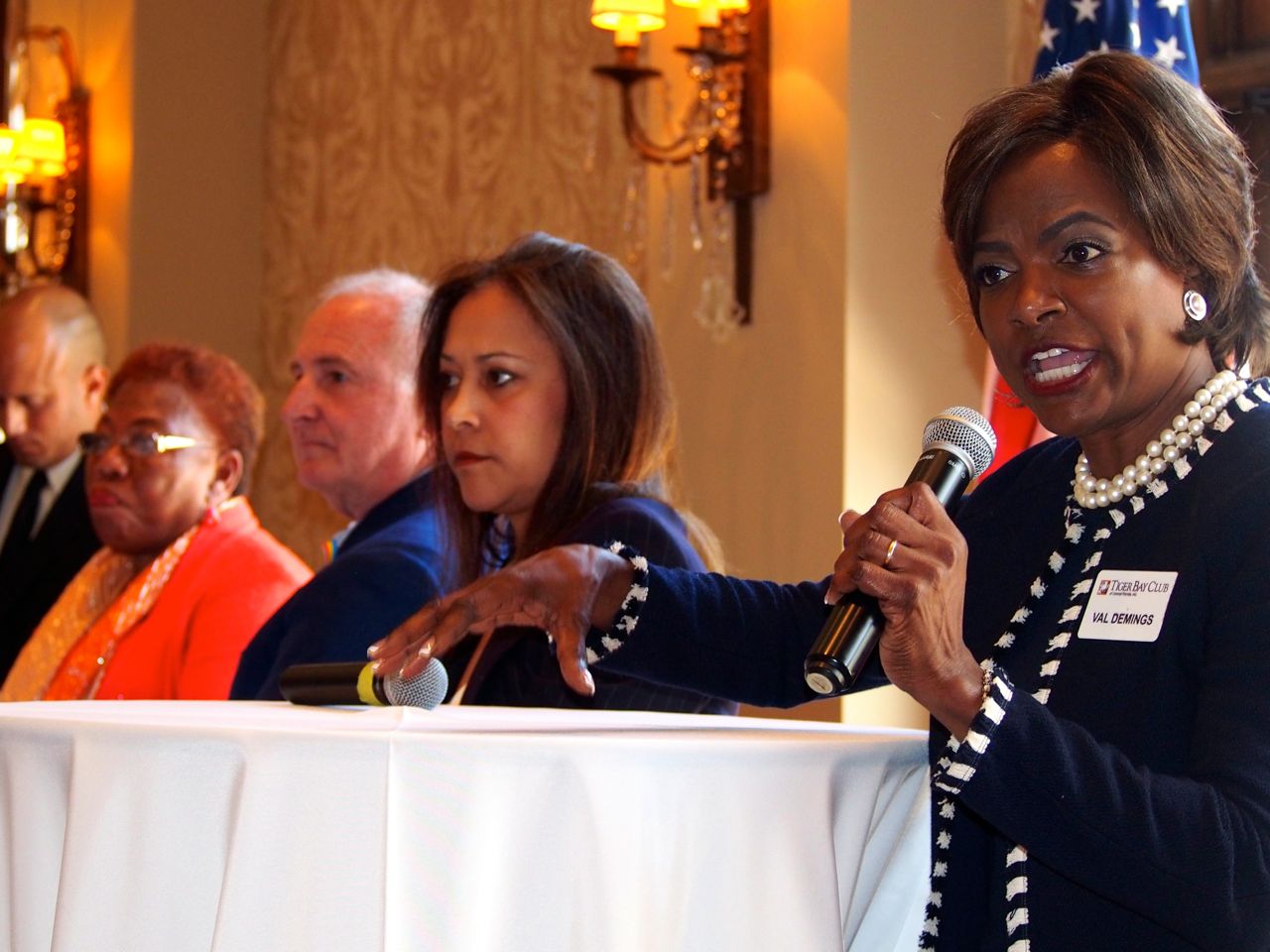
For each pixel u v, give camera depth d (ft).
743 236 16.42
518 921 5.64
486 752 5.64
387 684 7.11
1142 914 5.44
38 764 6.23
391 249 23.49
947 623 5.40
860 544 5.50
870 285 15.19
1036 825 5.38
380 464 12.78
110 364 25.39
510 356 9.45
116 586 13.52
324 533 24.44
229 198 25.93
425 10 23.08
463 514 10.16
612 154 19.77
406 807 5.62
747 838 5.92
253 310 26.04
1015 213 5.97
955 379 15.52
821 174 15.47
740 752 5.92
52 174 25.98
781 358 15.97
